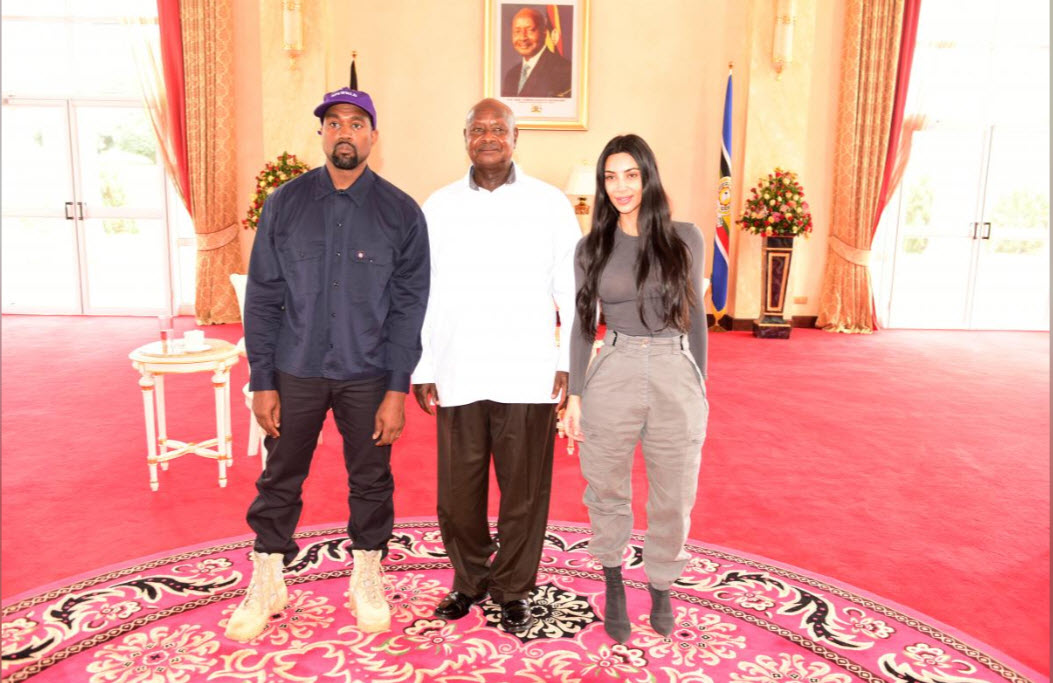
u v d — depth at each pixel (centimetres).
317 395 262
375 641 264
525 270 258
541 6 909
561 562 328
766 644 267
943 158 991
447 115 935
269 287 260
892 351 841
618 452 254
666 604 270
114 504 381
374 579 277
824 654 261
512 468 261
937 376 719
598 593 302
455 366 258
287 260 256
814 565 329
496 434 263
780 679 246
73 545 335
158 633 267
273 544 270
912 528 369
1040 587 312
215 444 475
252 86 921
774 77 902
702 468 451
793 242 880
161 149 916
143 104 924
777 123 909
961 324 1021
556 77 922
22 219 964
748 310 937
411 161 941
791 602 297
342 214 256
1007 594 305
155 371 389
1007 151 991
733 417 562
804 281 980
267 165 852
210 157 905
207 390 608
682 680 244
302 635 267
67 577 305
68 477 417
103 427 510
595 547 265
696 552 341
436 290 264
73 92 946
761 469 451
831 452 486
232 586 301
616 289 249
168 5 883
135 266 981
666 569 265
